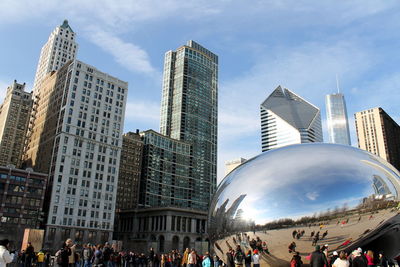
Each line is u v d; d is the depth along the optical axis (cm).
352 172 611
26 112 13388
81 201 10131
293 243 596
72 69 11106
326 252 590
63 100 11012
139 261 3634
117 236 13338
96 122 11169
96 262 2014
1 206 8725
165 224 11556
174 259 3009
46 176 9662
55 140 10569
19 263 3077
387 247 621
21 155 12950
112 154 11300
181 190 16825
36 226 8594
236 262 638
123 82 12269
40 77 18300
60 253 1323
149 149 15812
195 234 11938
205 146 19550
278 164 650
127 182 14688
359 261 720
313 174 614
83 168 10456
